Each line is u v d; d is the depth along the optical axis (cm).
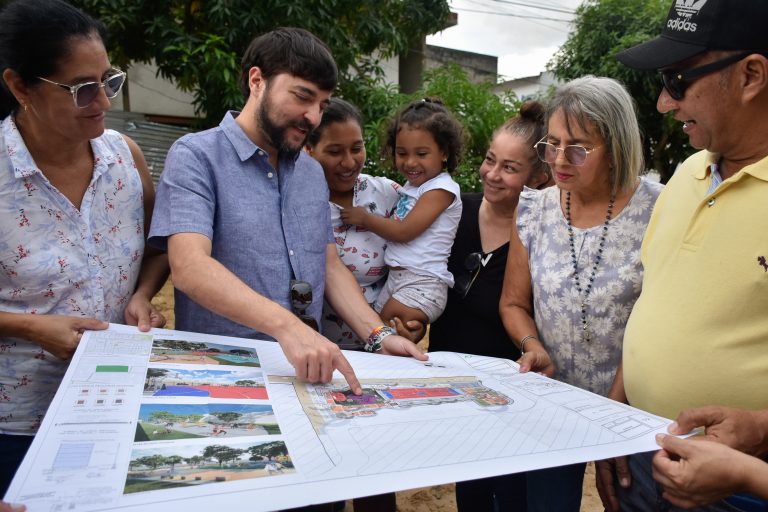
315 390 135
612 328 175
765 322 130
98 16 607
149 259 187
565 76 1059
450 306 228
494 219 223
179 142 164
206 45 591
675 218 153
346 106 220
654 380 146
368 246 229
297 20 611
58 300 152
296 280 174
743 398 132
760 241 129
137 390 121
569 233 180
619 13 973
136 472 93
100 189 158
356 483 95
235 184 166
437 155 231
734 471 108
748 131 134
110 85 143
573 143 167
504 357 217
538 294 187
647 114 921
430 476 99
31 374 152
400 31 762
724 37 126
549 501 184
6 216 144
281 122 161
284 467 99
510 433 119
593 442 117
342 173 223
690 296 140
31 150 147
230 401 123
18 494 84
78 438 100
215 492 89
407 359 170
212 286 142
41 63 132
